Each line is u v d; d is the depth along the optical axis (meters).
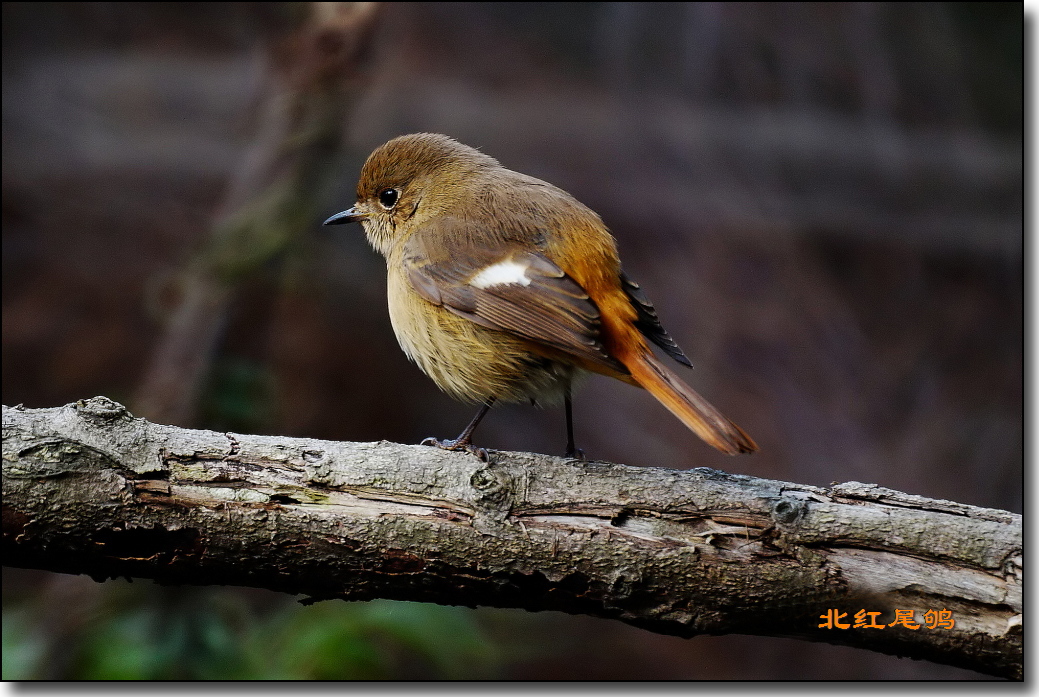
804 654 12.92
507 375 6.21
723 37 15.03
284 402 12.90
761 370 14.26
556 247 6.05
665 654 13.05
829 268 15.53
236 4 14.41
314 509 4.93
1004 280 15.52
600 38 15.40
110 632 8.79
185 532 4.86
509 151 15.11
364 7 11.56
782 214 15.19
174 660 8.50
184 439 5.00
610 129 15.24
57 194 14.05
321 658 8.21
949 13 15.51
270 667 8.43
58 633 9.34
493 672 11.62
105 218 14.05
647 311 6.24
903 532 4.88
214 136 14.46
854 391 14.34
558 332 5.72
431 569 4.97
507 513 4.98
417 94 14.88
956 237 15.71
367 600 5.12
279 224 11.52
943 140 15.66
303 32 11.70
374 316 13.99
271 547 4.90
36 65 14.30
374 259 14.23
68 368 13.29
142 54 14.61
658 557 4.90
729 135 15.21
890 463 13.96
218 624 8.73
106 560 4.88
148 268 13.88
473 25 15.38
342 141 12.05
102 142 14.30
